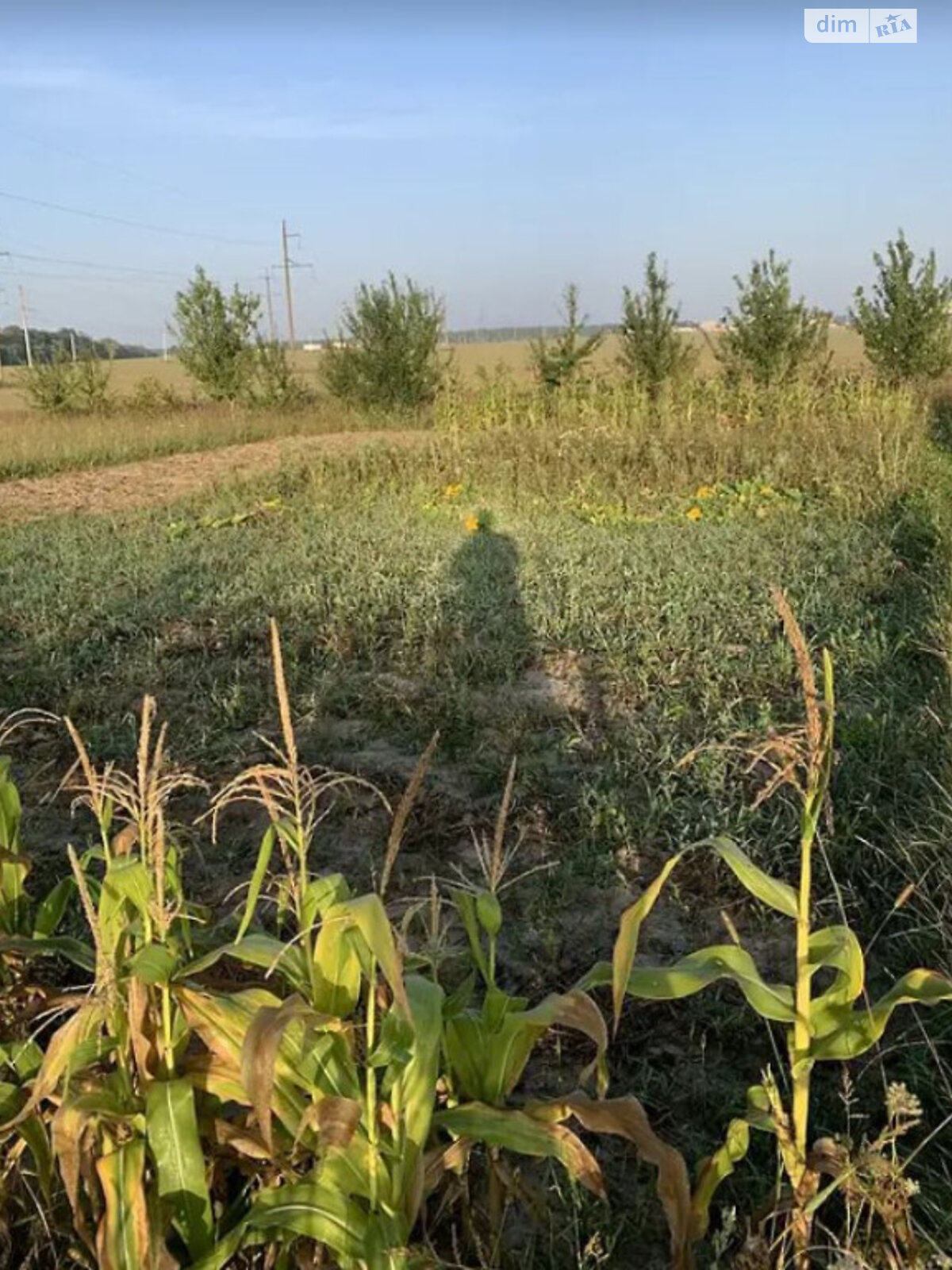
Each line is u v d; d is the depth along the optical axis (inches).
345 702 205.8
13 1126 72.5
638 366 850.8
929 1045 92.8
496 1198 75.0
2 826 95.2
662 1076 101.0
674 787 158.1
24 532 412.5
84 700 207.8
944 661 199.9
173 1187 66.5
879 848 136.7
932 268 871.1
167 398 1154.0
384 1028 67.1
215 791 169.9
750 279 832.3
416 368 1024.9
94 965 79.5
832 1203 81.3
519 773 169.6
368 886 139.6
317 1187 65.5
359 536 377.4
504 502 449.4
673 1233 66.6
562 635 244.1
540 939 125.5
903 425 516.4
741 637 236.2
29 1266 77.0
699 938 125.8
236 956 69.3
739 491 434.6
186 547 366.3
